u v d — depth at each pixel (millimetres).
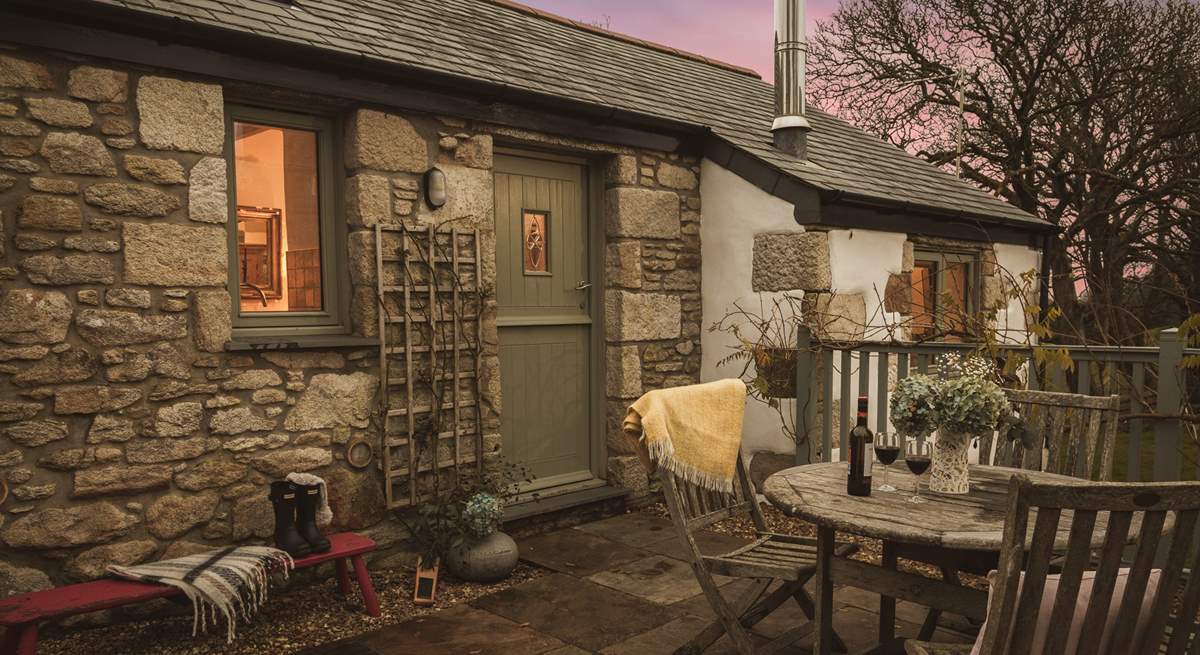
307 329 4000
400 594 3746
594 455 5383
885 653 2824
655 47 7895
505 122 4523
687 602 3615
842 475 2916
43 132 3125
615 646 3148
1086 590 1679
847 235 5406
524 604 3604
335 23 4262
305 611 3523
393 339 4098
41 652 3072
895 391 2678
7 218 3049
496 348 4512
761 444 5496
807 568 2701
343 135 4066
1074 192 11016
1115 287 10391
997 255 7004
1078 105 10547
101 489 3232
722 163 5574
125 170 3305
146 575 2938
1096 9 10320
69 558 3182
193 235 3465
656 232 5391
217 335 3527
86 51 3172
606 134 5039
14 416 3051
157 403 3379
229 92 3666
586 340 5348
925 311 6438
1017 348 4414
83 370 3199
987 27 11055
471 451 4418
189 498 3465
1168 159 10188
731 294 5590
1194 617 1673
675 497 2785
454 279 4293
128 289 3305
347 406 3938
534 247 5043
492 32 5570
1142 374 3836
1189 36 10234
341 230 4109
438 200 4211
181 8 3467
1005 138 11156
